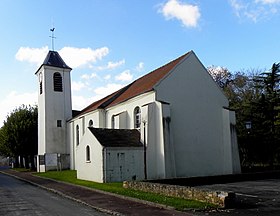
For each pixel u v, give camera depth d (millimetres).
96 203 14328
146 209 12406
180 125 27547
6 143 49125
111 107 33188
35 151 50438
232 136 29359
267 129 35312
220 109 30234
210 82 30031
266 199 14672
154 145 26312
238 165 29172
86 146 26891
